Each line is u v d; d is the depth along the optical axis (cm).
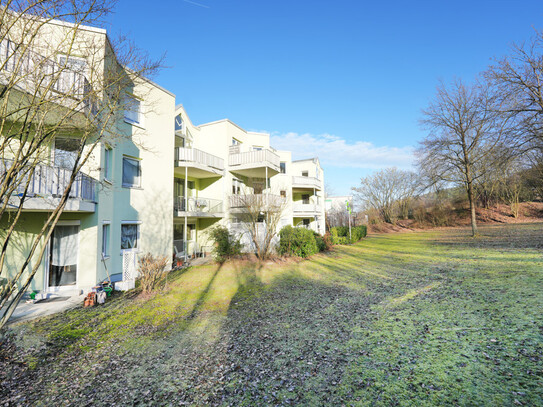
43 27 734
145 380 423
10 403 371
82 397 384
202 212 1712
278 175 2648
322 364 441
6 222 834
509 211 4094
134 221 1213
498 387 342
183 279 1152
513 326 504
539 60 1330
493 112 1501
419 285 915
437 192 2552
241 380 411
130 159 1223
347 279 1094
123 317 705
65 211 839
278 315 704
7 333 578
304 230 1758
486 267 1076
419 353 447
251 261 1520
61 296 862
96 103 715
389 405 331
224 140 2014
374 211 5350
